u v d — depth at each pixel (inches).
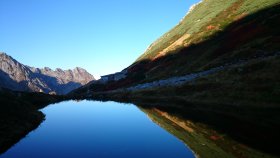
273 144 899.4
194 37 4279.0
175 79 2994.6
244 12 3922.2
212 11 4985.2
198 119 1480.1
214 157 829.2
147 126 1446.9
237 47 2805.1
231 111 1561.3
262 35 2682.1
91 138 1205.1
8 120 1286.9
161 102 2450.8
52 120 1775.3
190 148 956.0
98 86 4685.0
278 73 1734.7
